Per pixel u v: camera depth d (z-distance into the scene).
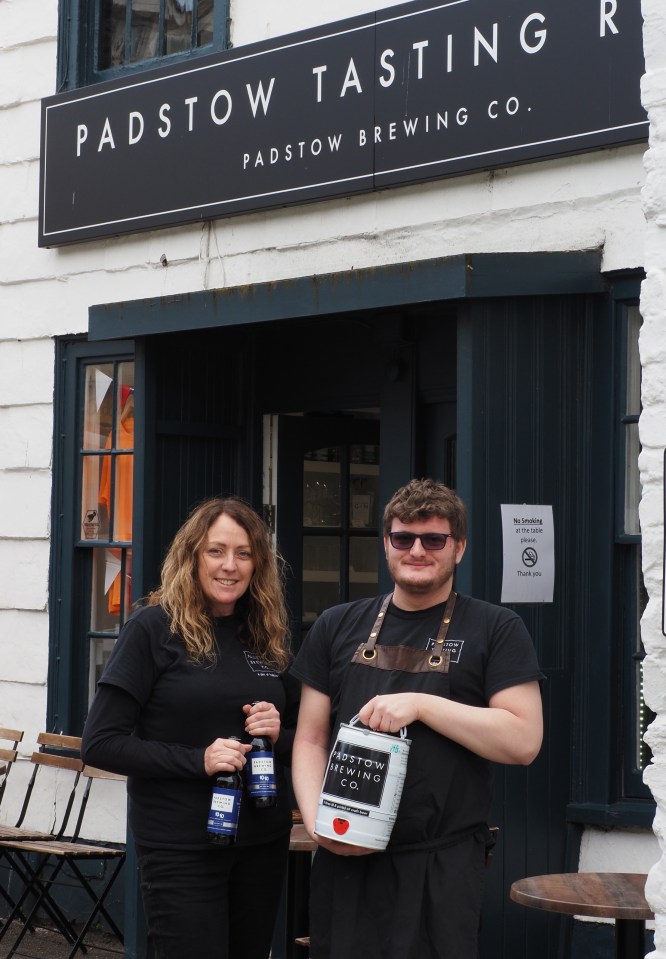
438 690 3.43
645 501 3.63
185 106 6.76
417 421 6.41
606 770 5.29
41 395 7.49
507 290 5.28
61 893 7.23
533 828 5.24
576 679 5.39
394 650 3.52
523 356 5.34
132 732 3.85
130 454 7.09
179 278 6.90
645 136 5.19
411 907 3.34
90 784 6.79
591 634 5.38
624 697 5.36
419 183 5.95
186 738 3.81
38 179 7.51
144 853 3.79
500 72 5.61
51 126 7.36
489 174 5.74
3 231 7.64
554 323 5.41
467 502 5.22
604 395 5.38
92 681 7.29
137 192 6.96
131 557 7.11
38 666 7.44
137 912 6.27
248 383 7.10
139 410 6.70
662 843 3.53
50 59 7.53
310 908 3.52
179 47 7.11
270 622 3.97
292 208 6.45
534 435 5.35
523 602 5.27
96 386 7.31
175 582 3.89
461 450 5.26
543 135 5.48
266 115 6.44
